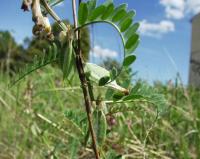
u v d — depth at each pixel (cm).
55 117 34
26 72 15
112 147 28
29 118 33
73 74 13
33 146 31
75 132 27
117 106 16
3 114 38
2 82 52
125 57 13
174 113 33
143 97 15
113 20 13
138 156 28
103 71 14
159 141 30
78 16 13
